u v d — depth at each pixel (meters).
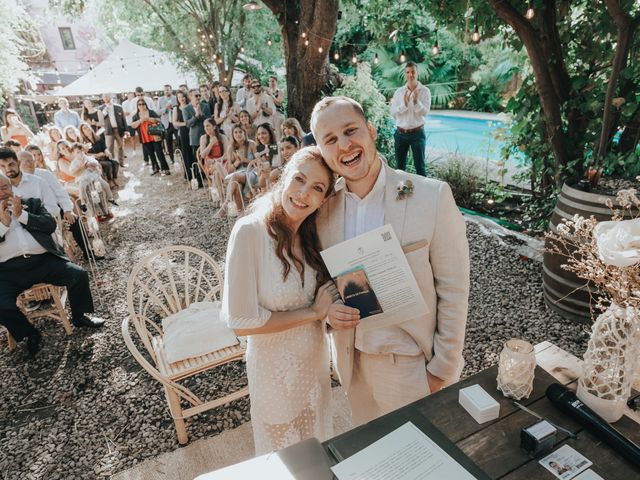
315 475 1.03
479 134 9.73
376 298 1.43
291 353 1.58
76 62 21.66
